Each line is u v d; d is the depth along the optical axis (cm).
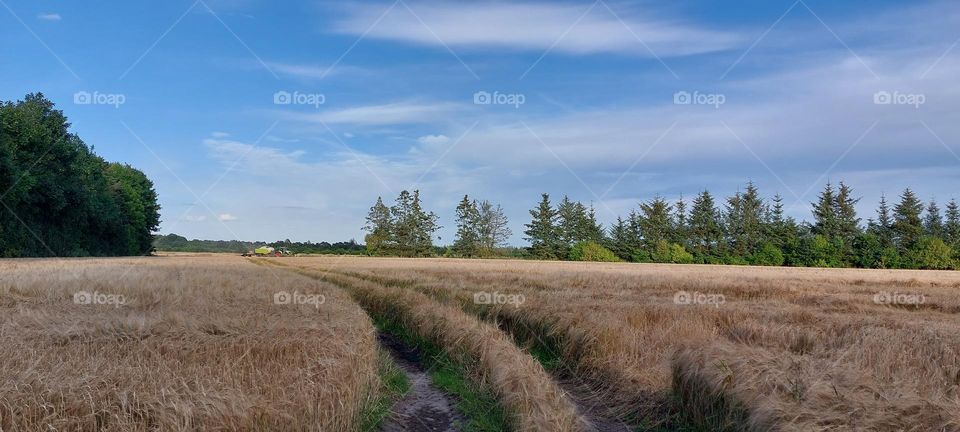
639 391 1010
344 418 725
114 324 1034
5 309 1302
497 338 1218
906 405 610
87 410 577
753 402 701
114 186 8081
